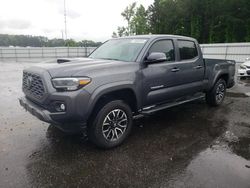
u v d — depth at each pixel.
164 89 4.32
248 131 4.40
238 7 34.34
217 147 3.72
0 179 2.79
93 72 3.24
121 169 3.05
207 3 36.28
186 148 3.68
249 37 30.53
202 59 5.36
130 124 3.82
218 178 2.87
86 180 2.81
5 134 4.11
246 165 3.19
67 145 3.71
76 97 3.04
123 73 3.55
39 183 2.74
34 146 3.66
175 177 2.89
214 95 5.86
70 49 30.91
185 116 5.26
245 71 10.94
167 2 43.16
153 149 3.63
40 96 3.26
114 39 5.06
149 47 4.07
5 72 14.70
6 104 6.23
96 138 3.42
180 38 4.81
